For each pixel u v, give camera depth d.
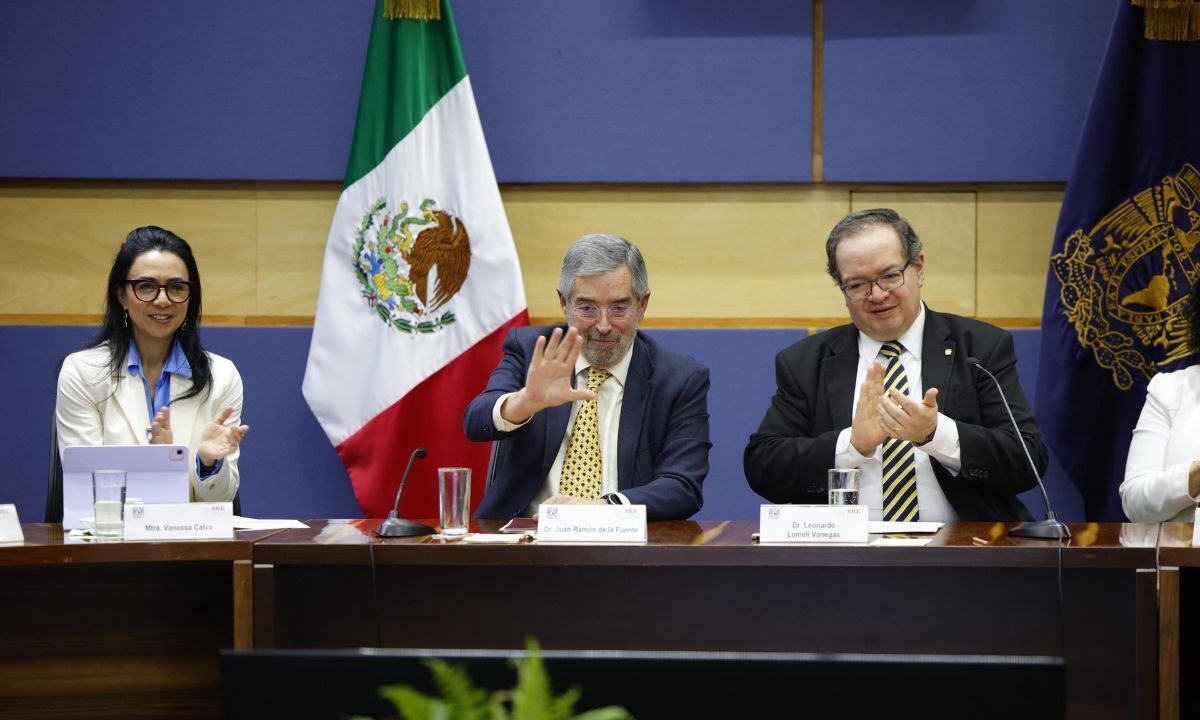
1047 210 7.33
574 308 5.21
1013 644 3.99
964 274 7.35
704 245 7.41
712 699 2.00
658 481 5.04
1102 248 6.76
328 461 7.41
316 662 2.03
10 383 7.41
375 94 7.10
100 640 4.39
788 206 7.39
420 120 7.06
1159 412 5.40
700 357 7.32
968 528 4.42
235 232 7.51
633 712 2.00
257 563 4.02
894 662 1.98
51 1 7.46
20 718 4.37
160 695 4.41
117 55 7.46
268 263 7.50
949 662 1.97
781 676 1.99
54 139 7.45
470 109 7.06
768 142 7.30
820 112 7.35
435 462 7.00
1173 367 6.68
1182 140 6.75
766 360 7.31
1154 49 6.73
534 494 5.24
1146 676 3.74
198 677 4.42
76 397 5.50
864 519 3.97
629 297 5.18
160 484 4.53
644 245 7.42
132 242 5.58
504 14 7.36
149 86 7.46
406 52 7.08
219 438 5.00
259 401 7.42
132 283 5.50
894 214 5.37
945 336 5.41
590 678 2.01
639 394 5.33
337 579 4.18
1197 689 4.17
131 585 4.41
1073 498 7.11
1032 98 7.23
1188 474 4.88
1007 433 5.06
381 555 3.97
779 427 5.49
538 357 4.83
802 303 7.37
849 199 7.38
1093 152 6.75
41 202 7.53
